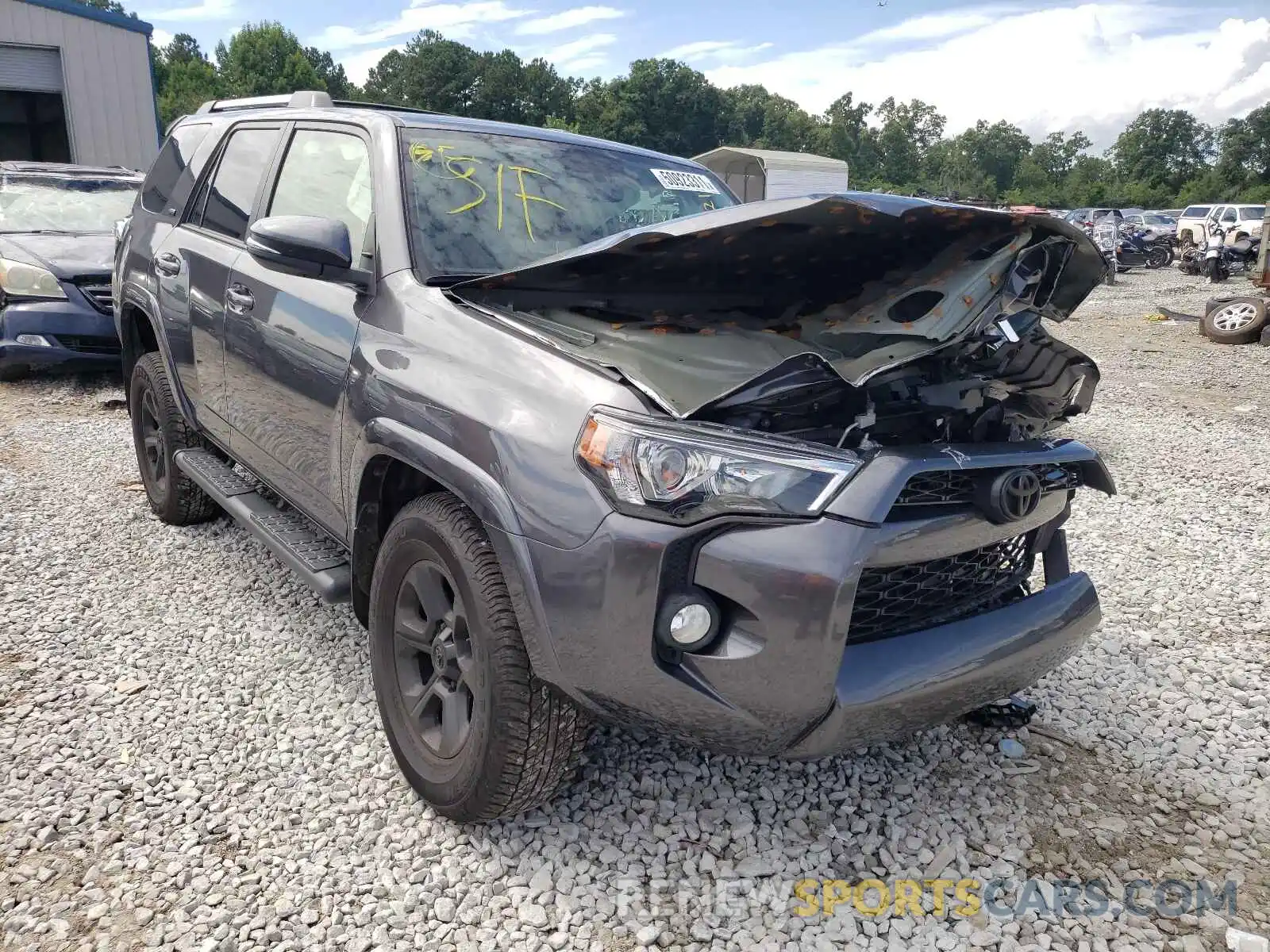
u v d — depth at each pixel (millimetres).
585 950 2223
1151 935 2316
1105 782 2953
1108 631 4008
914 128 158375
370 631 2797
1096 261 2480
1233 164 119312
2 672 3365
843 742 2164
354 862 2471
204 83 96000
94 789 2727
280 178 3656
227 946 2180
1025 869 2551
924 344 2303
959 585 2516
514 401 2281
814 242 2391
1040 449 2465
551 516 2127
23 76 17500
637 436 2045
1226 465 6770
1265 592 4434
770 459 2031
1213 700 3461
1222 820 2783
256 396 3492
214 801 2705
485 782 2354
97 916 2260
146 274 4512
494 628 2260
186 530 4797
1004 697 2596
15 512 5008
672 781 2850
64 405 7660
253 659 3520
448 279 2836
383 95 115688
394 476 2795
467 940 2236
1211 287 22391
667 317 2715
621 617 2061
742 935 2281
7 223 8766
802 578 1983
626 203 3424
